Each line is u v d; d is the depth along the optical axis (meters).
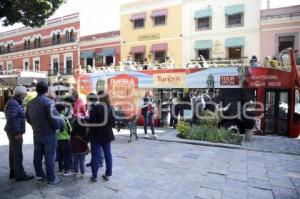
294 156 8.80
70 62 31.44
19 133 5.86
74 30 30.91
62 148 6.36
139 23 26.39
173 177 6.61
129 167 7.35
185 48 24.00
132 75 15.55
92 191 5.62
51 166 5.84
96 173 6.12
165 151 9.27
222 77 13.08
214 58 22.59
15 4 11.58
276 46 20.80
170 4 24.59
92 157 6.08
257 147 9.94
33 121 5.66
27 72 25.73
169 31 24.70
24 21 12.84
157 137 11.67
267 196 5.59
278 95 12.17
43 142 5.71
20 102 5.95
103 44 28.59
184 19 23.98
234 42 21.81
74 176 6.45
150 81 15.06
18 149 6.00
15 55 37.44
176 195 5.55
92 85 16.81
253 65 12.59
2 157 8.03
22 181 6.06
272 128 12.31
